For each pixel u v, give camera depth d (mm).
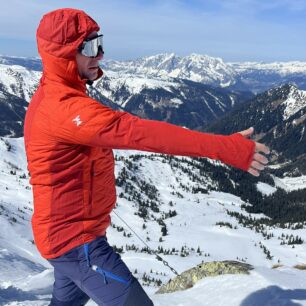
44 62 3268
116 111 3084
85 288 3500
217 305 6812
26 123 3438
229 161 2932
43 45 3217
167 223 190875
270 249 157500
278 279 7066
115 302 3389
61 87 3197
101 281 3412
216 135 2975
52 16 3191
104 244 3545
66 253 3473
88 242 3463
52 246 3461
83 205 3416
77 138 3061
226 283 7648
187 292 8070
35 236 3543
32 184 3434
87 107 3045
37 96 3344
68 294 3822
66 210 3393
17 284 9820
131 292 3389
